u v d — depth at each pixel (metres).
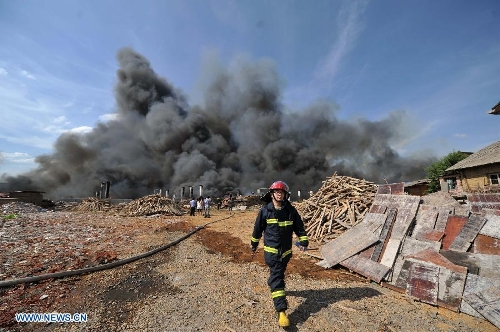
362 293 4.33
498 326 3.18
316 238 8.39
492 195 6.31
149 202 23.00
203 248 8.07
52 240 8.58
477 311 3.48
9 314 3.62
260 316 3.60
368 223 6.20
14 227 11.16
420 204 5.98
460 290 3.83
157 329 3.27
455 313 3.63
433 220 5.39
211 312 3.71
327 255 6.04
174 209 22.89
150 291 4.52
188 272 5.57
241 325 3.35
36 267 5.62
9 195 26.53
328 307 3.84
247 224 14.77
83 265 5.89
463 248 4.62
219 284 4.84
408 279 4.41
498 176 17.28
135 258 6.54
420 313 3.65
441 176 23.36
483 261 4.17
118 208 24.67
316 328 3.29
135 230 11.34
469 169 19.39
